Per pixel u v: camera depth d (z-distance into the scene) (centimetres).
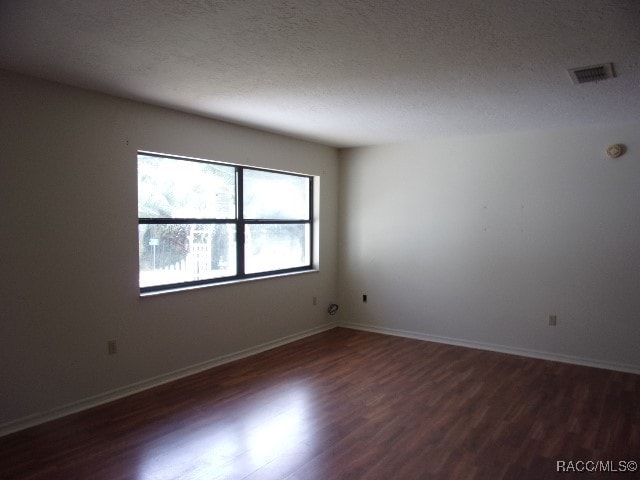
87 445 271
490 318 483
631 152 407
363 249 568
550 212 447
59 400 310
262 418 312
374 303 562
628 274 412
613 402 340
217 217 437
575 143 432
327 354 466
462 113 380
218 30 216
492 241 479
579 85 299
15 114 283
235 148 434
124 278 348
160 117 367
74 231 316
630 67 263
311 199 560
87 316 325
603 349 425
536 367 425
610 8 189
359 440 280
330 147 568
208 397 348
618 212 415
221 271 443
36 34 221
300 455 263
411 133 475
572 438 283
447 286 508
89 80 297
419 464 253
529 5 187
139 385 360
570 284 439
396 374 405
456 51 241
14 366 287
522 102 342
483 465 251
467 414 319
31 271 294
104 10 194
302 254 550
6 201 281
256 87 309
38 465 249
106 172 334
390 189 544
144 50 242
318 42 230
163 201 387
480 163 484
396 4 187
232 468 248
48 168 300
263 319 477
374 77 286
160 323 375
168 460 256
